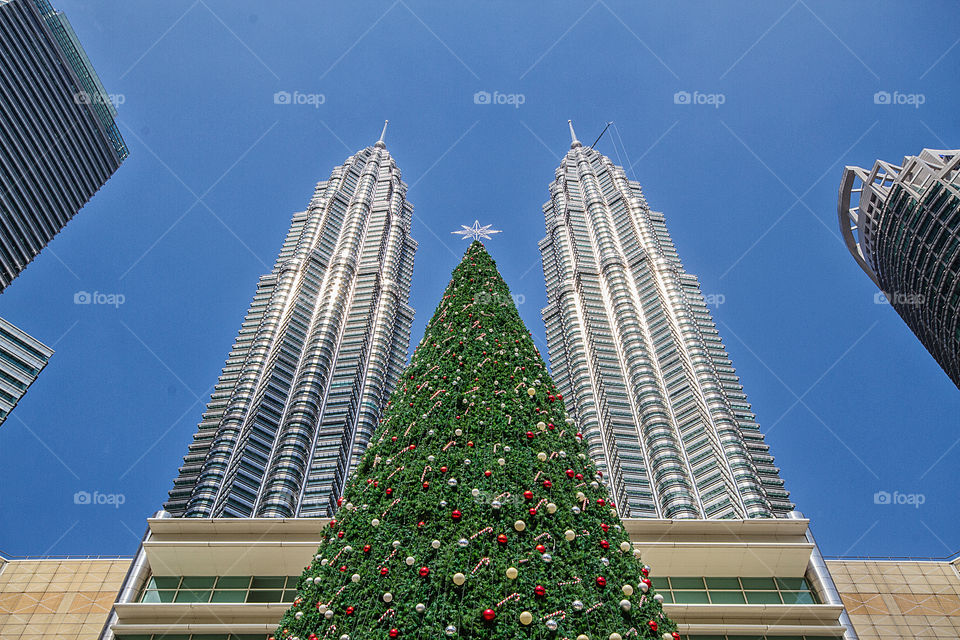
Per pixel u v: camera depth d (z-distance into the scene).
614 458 91.44
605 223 144.50
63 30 167.38
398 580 19.16
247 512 85.06
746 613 36.88
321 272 132.88
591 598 18.75
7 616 49.06
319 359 108.19
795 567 39.66
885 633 51.56
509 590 18.34
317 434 97.62
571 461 24.19
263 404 99.50
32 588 51.75
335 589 19.98
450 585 18.55
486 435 23.73
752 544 39.31
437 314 32.69
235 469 89.00
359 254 142.38
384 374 115.12
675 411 95.38
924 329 132.25
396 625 17.95
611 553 21.02
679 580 39.78
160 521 39.88
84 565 54.00
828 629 35.91
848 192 147.25
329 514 82.88
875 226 136.50
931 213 117.19
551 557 19.33
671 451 87.44
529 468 22.58
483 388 25.98
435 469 22.52
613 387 101.75
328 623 19.16
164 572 38.81
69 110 167.62
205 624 34.91
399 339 127.31
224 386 109.88
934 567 57.03
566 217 151.75
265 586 38.19
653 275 123.56
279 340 113.00
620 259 128.75
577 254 135.75
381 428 27.08
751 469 84.69
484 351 28.23
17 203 146.50
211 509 85.62
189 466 95.88
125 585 37.41
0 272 141.00
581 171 174.75
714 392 97.31
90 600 50.84
